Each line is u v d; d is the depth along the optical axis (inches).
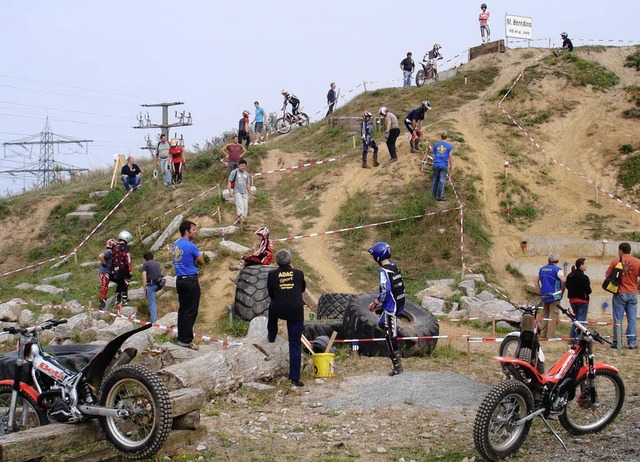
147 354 412.8
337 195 934.4
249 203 927.0
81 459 262.4
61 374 272.1
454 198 872.3
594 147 1019.3
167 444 278.1
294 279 411.8
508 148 1027.9
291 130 1379.2
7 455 237.5
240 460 283.6
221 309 639.8
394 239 816.3
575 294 551.8
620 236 805.9
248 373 397.1
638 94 1106.1
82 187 1199.6
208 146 1406.3
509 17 1464.1
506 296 694.5
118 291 652.7
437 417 341.4
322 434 318.7
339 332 519.2
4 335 546.9
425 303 663.8
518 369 298.7
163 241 827.4
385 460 286.0
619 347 512.1
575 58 1273.4
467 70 1407.5
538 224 855.1
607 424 325.4
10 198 1232.8
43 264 935.0
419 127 981.8
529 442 309.1
